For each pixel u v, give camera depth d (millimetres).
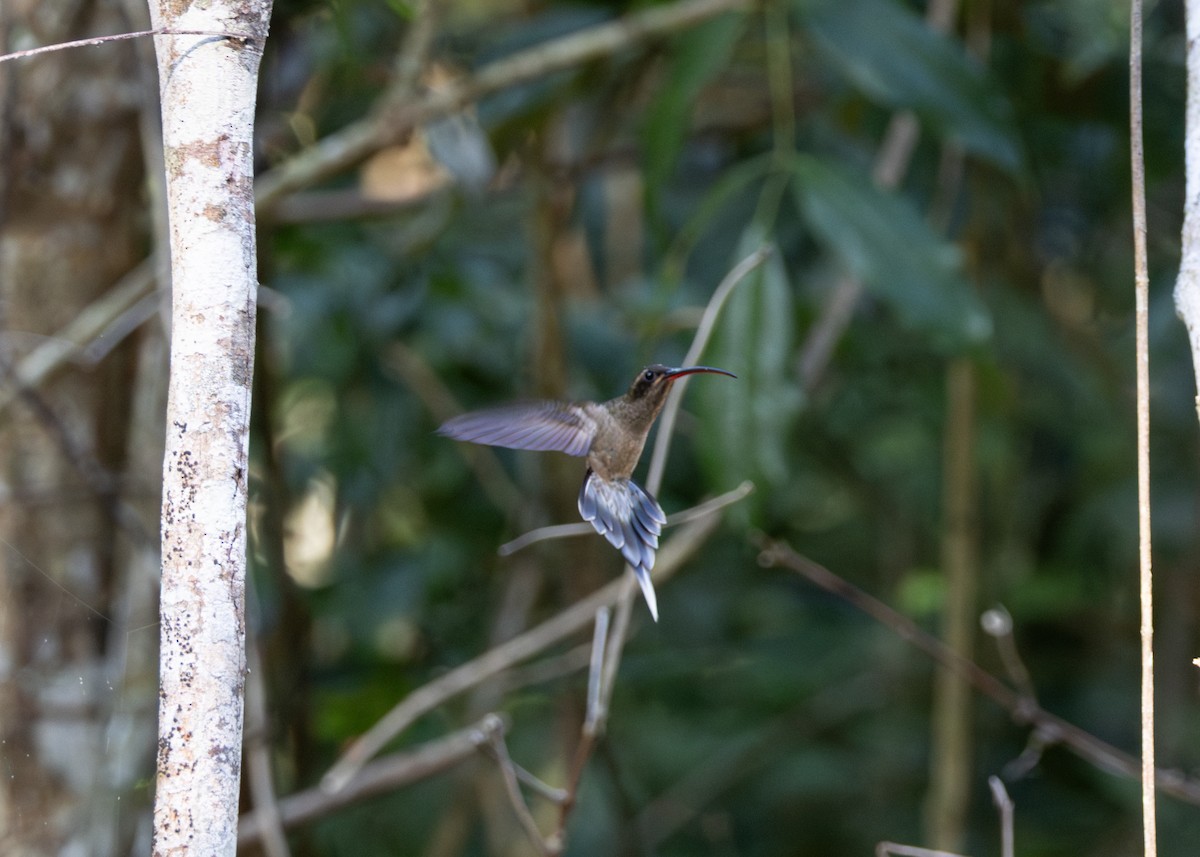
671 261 7727
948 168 9258
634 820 9008
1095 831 11648
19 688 6402
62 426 6258
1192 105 4117
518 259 11117
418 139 10312
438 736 9414
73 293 6727
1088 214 11125
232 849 2982
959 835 9078
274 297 7059
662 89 8289
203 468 3062
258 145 8211
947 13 8812
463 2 11656
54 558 6539
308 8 7918
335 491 10414
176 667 3016
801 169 7438
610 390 10297
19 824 6324
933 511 12078
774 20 7738
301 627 7934
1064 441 12375
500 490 10367
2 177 6406
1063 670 12172
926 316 7215
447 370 10570
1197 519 11328
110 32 6711
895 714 12562
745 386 6781
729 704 12305
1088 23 8688
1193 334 3938
